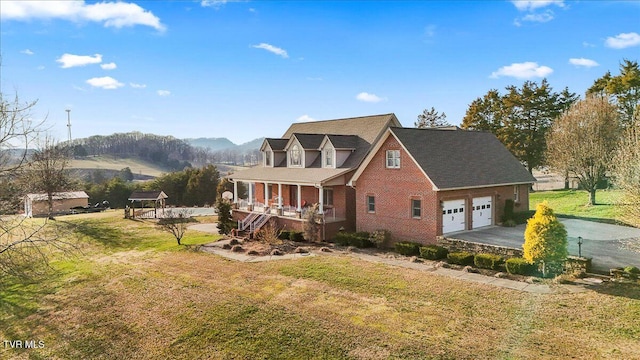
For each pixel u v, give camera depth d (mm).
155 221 41094
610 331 11781
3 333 15547
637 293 14227
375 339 12320
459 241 20938
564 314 13078
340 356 11633
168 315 15430
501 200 27484
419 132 26203
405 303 14930
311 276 18781
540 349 11078
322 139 33375
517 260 17609
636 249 18234
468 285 16438
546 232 16406
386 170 25391
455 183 23516
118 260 24594
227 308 15422
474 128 55344
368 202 26672
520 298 14695
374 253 23203
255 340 12984
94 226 37562
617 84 42312
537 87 49500
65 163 45219
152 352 13023
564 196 41594
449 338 12055
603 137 34469
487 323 12859
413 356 11234
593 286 15336
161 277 20156
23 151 19031
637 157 18125
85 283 20422
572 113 37031
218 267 21297
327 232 27797
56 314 16828
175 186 72938
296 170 32562
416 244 22406
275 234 28125
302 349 12219
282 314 14570
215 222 39312
